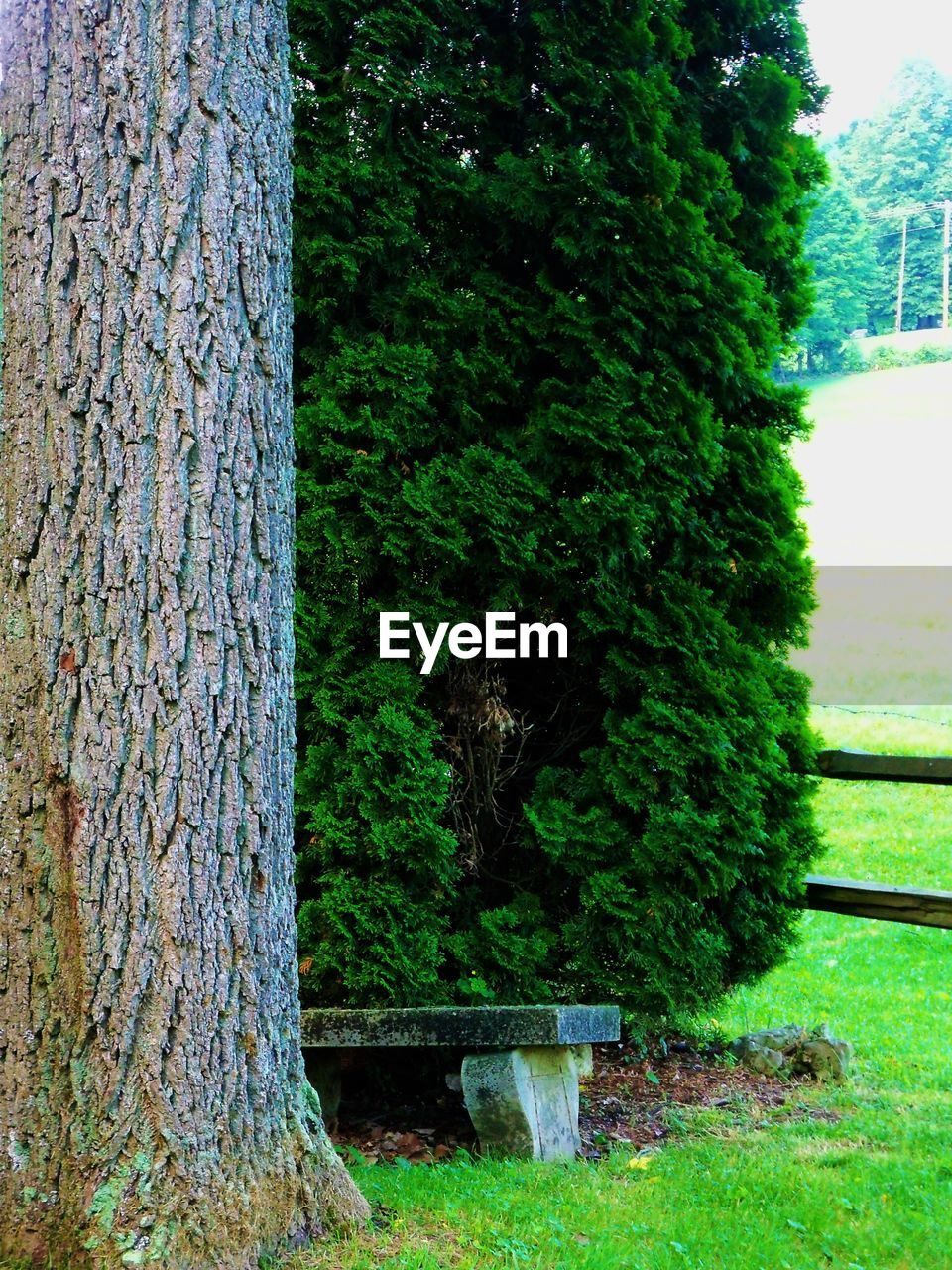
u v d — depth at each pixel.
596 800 5.16
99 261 2.98
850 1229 3.64
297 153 4.87
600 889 4.96
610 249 5.04
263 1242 3.07
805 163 6.09
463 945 4.90
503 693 5.15
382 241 4.87
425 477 4.81
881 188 50.00
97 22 3.00
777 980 7.41
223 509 3.08
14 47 3.04
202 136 3.06
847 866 9.55
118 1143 2.93
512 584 4.89
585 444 4.96
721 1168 4.19
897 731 12.91
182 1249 2.91
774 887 5.50
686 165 5.27
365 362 4.80
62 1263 2.89
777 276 6.07
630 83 5.03
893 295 47.97
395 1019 4.30
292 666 3.30
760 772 5.30
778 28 5.89
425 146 5.02
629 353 5.14
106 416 2.97
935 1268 3.42
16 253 3.03
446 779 4.76
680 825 4.97
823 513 26.86
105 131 2.99
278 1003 3.20
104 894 2.95
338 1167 3.36
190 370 3.03
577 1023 4.29
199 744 3.02
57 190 2.98
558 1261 3.27
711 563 5.34
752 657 5.30
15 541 3.00
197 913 3.01
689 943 5.05
